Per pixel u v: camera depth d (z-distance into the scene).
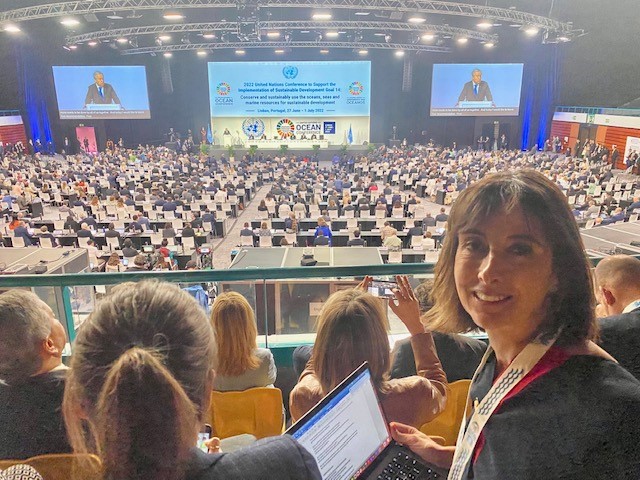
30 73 30.39
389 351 1.52
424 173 20.17
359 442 1.26
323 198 15.70
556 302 0.71
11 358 1.27
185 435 0.61
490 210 0.74
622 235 7.17
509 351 0.77
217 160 28.42
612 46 29.33
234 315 1.99
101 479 0.60
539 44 30.06
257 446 0.74
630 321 1.12
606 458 0.57
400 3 17.77
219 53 30.31
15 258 6.82
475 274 0.75
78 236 10.82
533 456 0.62
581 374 0.64
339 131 28.98
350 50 30.20
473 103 28.77
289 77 28.25
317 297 2.72
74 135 31.38
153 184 18.12
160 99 31.73
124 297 0.70
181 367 0.65
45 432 1.25
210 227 12.52
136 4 17.08
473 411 0.83
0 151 27.75
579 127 28.70
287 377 2.71
